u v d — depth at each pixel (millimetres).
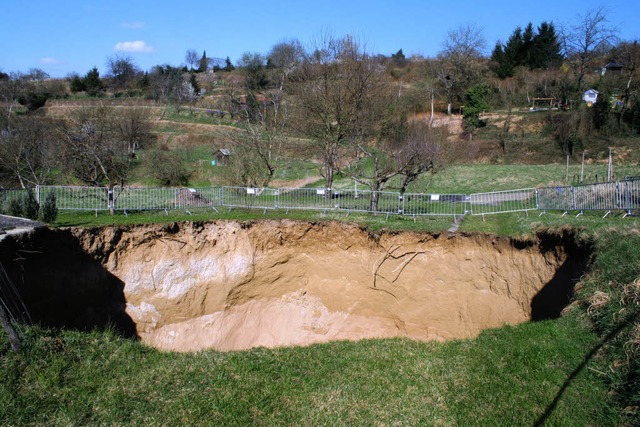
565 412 8344
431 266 15828
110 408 9398
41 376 9836
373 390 11023
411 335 15719
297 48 57156
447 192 27172
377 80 26375
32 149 31812
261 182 28188
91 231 14852
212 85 70688
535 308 14289
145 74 72688
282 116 32469
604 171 27359
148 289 15469
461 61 50531
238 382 11156
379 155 25312
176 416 9391
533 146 37438
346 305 16250
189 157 40719
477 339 13094
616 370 8688
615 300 10172
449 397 10164
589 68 48500
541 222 15078
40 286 13656
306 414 9953
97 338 12070
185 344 15438
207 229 16234
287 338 15961
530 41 54875
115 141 31328
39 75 73375
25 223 14078
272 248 16453
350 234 16266
